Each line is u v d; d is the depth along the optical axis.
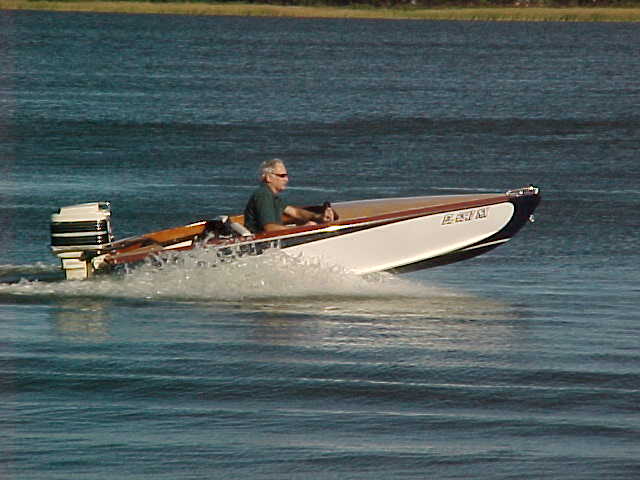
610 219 50.81
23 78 117.38
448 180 61.44
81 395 25.95
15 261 40.72
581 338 31.44
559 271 40.97
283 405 25.41
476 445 23.08
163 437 23.34
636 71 143.50
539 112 95.44
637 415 24.88
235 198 54.44
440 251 38.09
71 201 52.94
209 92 107.88
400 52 170.75
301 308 34.50
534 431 23.86
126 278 36.47
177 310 34.06
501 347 30.33
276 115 90.25
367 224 37.16
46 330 31.55
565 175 63.50
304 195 56.16
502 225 38.69
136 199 53.66
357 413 24.92
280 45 182.62
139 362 28.52
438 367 28.38
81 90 106.50
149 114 88.75
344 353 29.55
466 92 112.38
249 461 22.14
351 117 89.88
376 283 37.81
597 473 21.70
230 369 28.03
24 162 64.81
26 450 22.55
